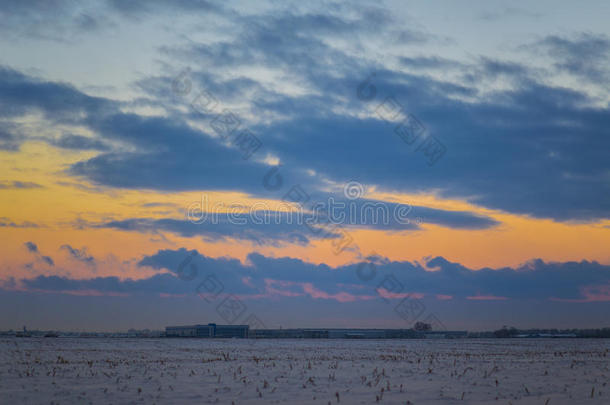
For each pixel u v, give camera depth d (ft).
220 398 69.10
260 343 394.73
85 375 96.58
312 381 86.94
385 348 292.20
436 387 81.46
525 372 109.50
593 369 118.52
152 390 75.97
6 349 212.64
